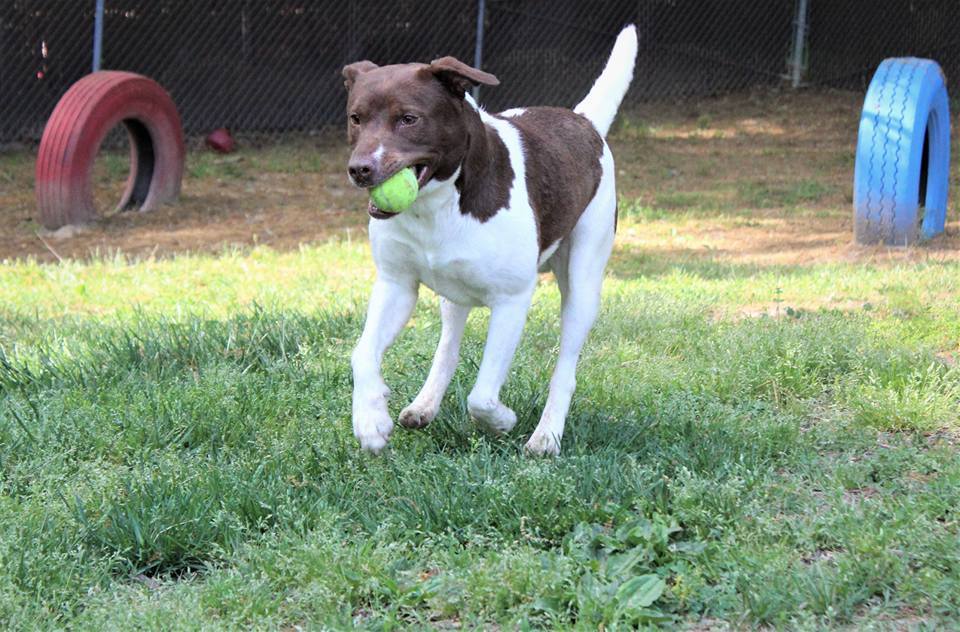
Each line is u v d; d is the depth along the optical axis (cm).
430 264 419
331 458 443
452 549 353
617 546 354
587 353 582
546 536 374
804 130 1562
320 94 1594
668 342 600
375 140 384
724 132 1564
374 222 425
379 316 435
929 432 474
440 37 1614
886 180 946
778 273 839
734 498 382
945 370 541
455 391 507
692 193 1245
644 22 1695
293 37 1566
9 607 326
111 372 566
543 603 321
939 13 1705
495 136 428
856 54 1747
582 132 489
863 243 970
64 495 411
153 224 1133
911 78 954
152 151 1204
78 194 1112
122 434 472
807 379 535
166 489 403
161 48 1516
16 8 1445
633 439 459
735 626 312
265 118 1572
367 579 339
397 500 394
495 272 421
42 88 1480
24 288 844
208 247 1038
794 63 1752
